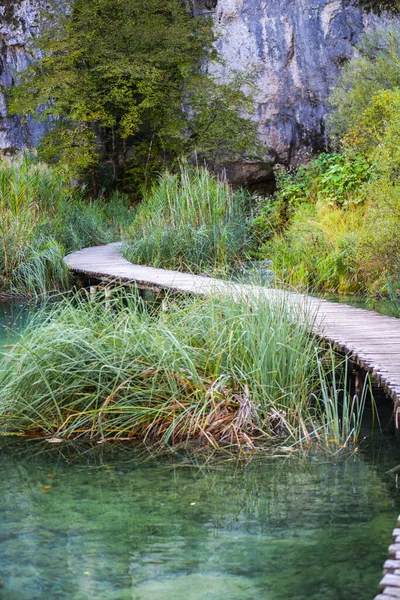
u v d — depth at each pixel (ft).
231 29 87.45
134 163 91.91
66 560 9.46
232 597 8.32
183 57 86.38
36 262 40.65
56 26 87.92
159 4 89.51
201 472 13.20
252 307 18.76
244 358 16.97
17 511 11.25
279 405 16.11
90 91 87.76
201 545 9.91
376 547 9.73
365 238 31.68
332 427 15.52
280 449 14.60
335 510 11.17
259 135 86.48
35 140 96.27
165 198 47.16
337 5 81.20
